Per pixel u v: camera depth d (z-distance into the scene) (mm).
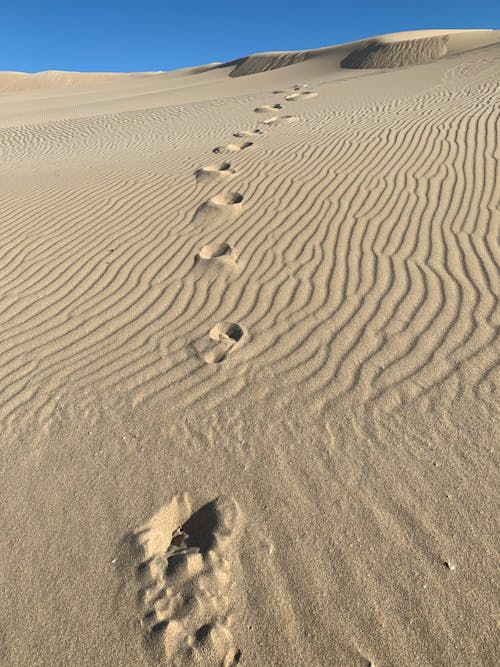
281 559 1940
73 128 13531
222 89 23453
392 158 5945
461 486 2162
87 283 4094
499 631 1646
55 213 5480
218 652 1662
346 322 3301
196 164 6793
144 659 1660
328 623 1718
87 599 1852
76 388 2982
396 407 2605
